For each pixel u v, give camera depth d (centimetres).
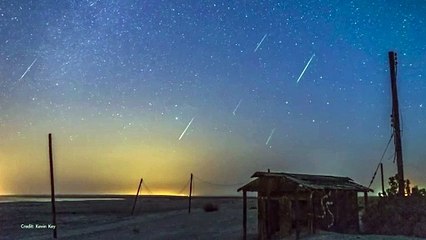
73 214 6228
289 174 2614
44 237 3678
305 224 2469
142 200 11462
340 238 2255
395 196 2745
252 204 6869
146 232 3631
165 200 11038
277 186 2541
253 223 3684
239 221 3912
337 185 2642
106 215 5928
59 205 9031
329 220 2530
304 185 2439
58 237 3625
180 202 9344
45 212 6725
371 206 2750
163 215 5238
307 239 2266
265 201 2577
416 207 2583
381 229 2569
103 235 3603
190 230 3534
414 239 2233
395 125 2933
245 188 2653
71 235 3722
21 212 6719
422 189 2734
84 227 4350
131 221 4694
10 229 4325
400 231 2505
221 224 3778
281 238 2423
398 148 2900
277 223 2541
